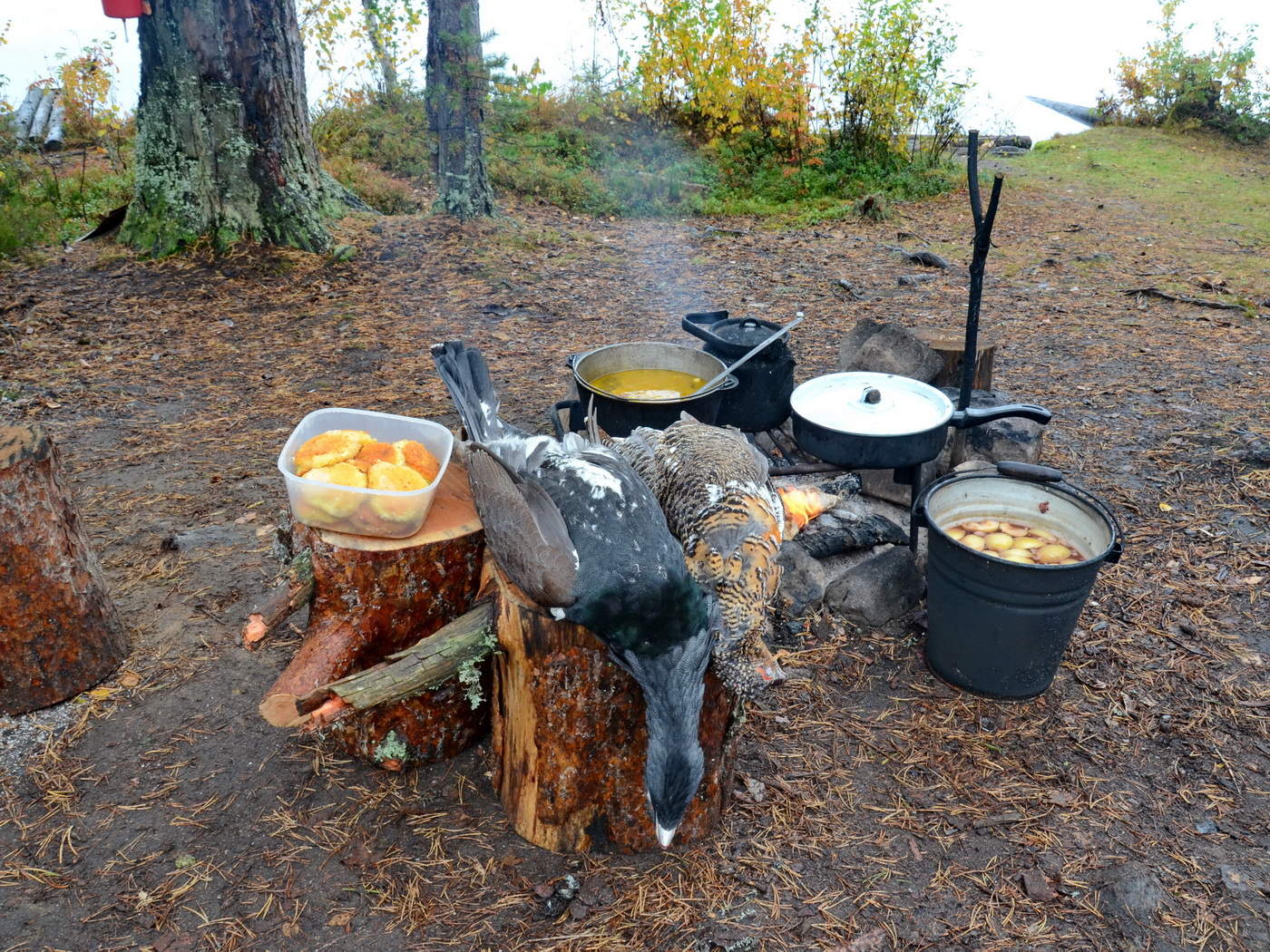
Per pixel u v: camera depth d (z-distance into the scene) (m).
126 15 8.48
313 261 9.46
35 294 8.48
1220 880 3.03
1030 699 3.85
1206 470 5.62
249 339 7.76
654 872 3.08
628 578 2.49
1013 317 8.65
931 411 4.02
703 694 2.84
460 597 3.25
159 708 3.69
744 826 3.27
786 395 4.66
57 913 2.85
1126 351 7.71
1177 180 15.66
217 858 3.07
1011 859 3.13
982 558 3.48
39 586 3.49
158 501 5.14
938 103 15.52
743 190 14.48
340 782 3.40
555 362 7.32
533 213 12.63
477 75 10.56
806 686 3.93
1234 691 3.87
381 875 3.03
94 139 14.86
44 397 6.43
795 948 2.82
